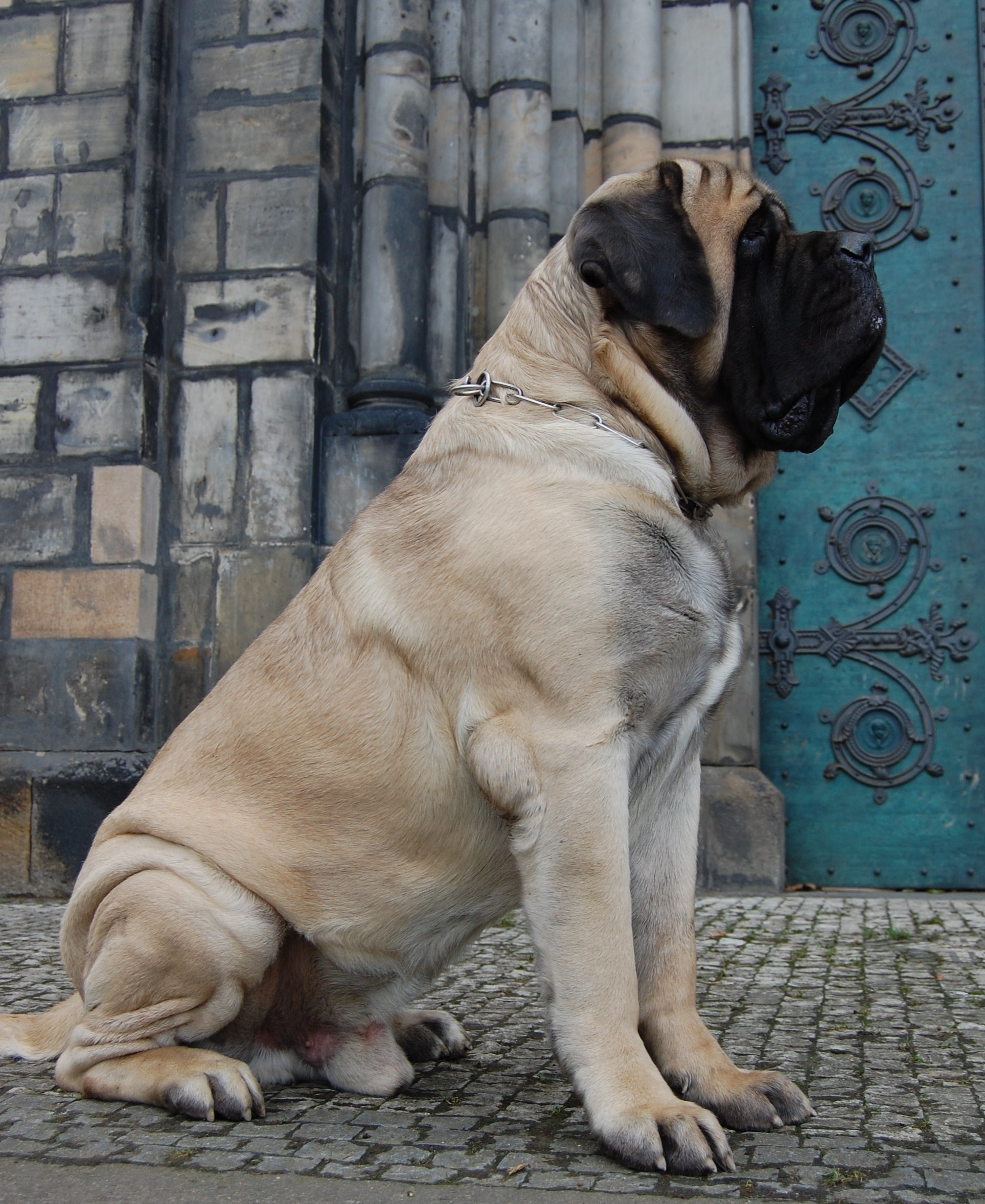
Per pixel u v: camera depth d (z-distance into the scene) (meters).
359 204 7.21
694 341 2.66
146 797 2.68
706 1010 3.51
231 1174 2.07
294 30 7.01
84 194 6.94
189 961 2.44
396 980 2.60
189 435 6.87
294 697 2.61
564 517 2.35
